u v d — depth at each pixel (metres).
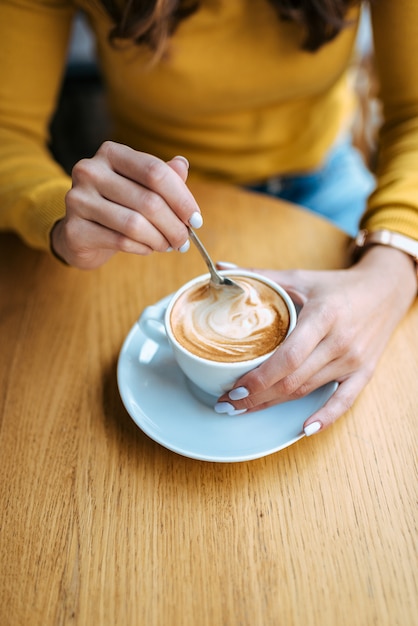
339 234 0.80
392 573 0.45
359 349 0.59
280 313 0.57
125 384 0.60
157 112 1.02
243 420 0.57
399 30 0.79
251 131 1.05
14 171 0.82
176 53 0.87
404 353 0.64
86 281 0.77
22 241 0.86
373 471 0.53
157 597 0.45
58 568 0.48
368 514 0.49
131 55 0.88
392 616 0.43
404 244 0.69
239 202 0.88
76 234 0.58
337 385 0.59
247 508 0.51
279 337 0.55
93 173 0.55
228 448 0.54
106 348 0.68
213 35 0.85
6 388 0.64
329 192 1.18
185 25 0.84
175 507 0.52
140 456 0.56
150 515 0.51
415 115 0.83
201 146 1.08
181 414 0.58
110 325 0.71
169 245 0.57
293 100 1.01
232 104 0.98
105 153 0.56
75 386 0.64
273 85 0.95
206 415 0.58
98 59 1.07
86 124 1.80
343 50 0.92
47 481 0.55
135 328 0.67
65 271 0.79
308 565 0.46
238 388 0.52
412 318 0.68
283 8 0.78
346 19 0.82
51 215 0.72
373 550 0.47
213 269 0.58
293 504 0.51
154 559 0.48
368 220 0.74
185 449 0.53
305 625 0.43
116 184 0.54
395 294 0.65
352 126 1.34
